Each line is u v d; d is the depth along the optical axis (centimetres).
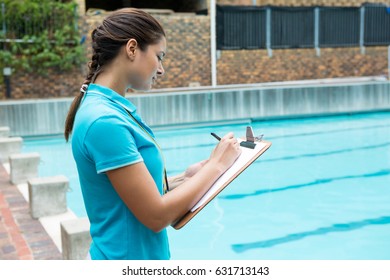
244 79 2153
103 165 165
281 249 631
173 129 1653
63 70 1819
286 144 1383
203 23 2038
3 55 1670
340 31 2278
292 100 1828
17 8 1686
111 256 178
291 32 2197
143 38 175
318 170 1070
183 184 179
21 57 1752
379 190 905
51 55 1728
